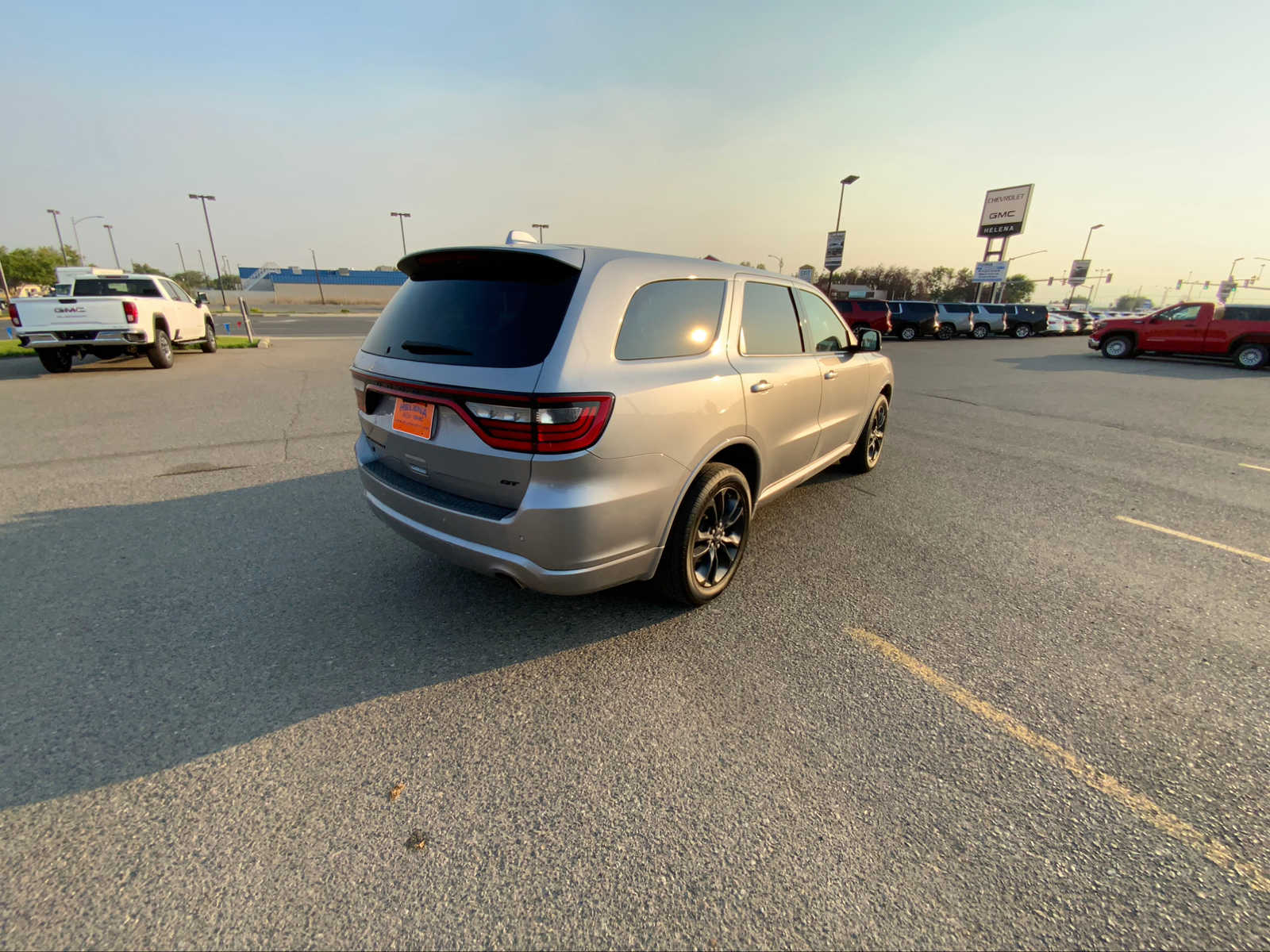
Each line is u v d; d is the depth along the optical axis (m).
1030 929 1.52
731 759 2.07
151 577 3.27
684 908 1.56
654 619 2.94
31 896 1.56
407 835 1.77
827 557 3.70
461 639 2.75
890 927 1.52
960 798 1.92
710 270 2.95
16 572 3.29
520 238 2.77
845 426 4.52
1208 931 1.52
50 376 10.59
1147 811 1.89
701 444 2.67
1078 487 5.20
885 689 2.46
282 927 1.50
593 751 2.10
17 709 2.24
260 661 2.56
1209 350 16.59
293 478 4.94
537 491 2.20
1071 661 2.67
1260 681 2.54
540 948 1.46
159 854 1.69
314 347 17.05
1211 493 5.07
